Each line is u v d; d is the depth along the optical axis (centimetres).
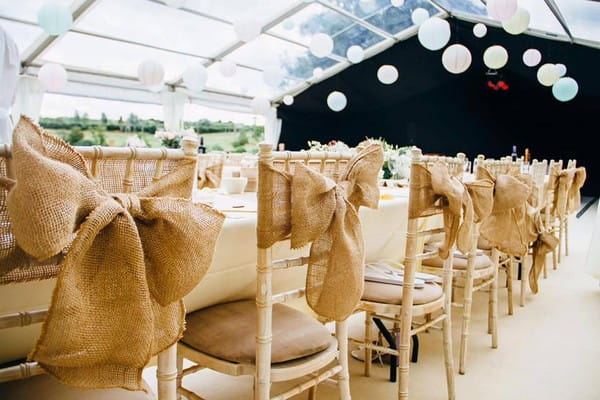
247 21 414
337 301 114
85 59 705
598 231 329
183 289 77
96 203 67
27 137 63
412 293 156
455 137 1111
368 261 211
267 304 107
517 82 970
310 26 768
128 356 72
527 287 331
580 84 847
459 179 182
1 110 257
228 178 198
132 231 69
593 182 1004
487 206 187
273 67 541
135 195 75
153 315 77
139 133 841
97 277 69
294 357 113
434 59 977
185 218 75
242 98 980
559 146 1016
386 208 191
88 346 69
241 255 130
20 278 73
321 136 1170
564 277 358
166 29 660
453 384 175
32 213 58
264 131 1065
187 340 118
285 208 108
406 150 342
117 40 665
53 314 64
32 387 89
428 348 226
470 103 1073
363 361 209
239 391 178
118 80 778
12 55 258
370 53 967
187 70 467
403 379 160
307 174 105
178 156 83
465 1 766
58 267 76
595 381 195
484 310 282
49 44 627
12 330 96
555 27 691
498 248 228
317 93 1065
